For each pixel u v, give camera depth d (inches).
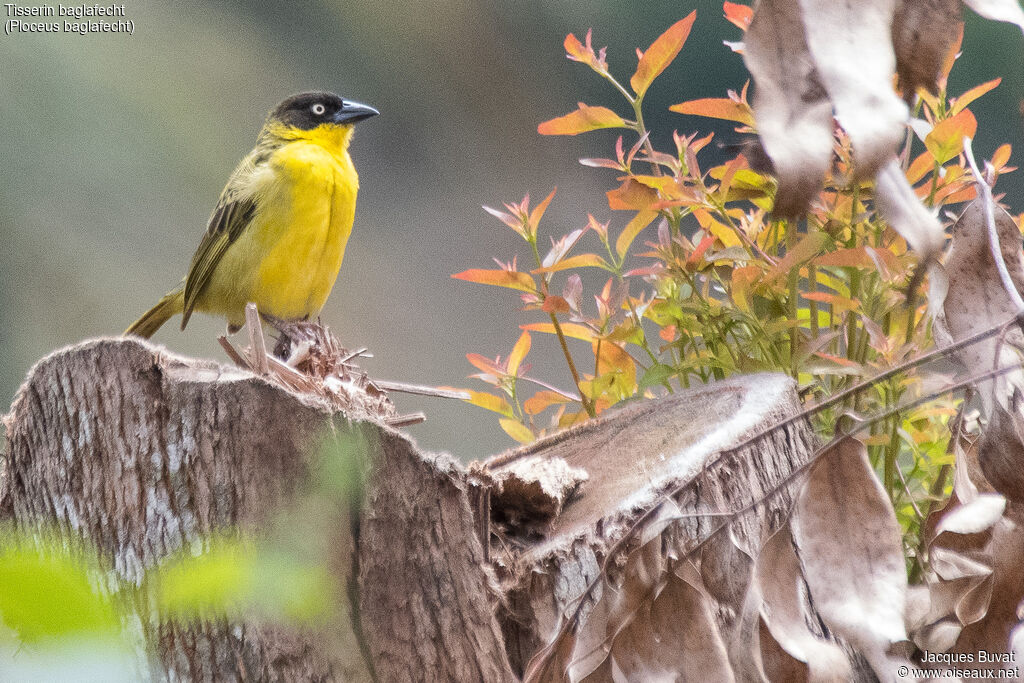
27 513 266.2
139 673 237.8
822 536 190.9
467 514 259.1
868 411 281.1
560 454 281.3
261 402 240.7
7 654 109.4
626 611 208.5
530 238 282.7
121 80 342.3
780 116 128.0
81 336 313.1
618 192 281.6
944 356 210.4
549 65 403.5
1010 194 297.6
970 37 298.4
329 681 233.9
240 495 239.8
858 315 281.4
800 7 128.8
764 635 199.6
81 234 322.0
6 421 273.6
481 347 346.6
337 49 386.9
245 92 362.9
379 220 373.4
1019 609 221.8
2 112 320.8
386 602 244.8
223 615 230.2
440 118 393.4
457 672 249.8
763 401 280.8
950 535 241.3
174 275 329.1
